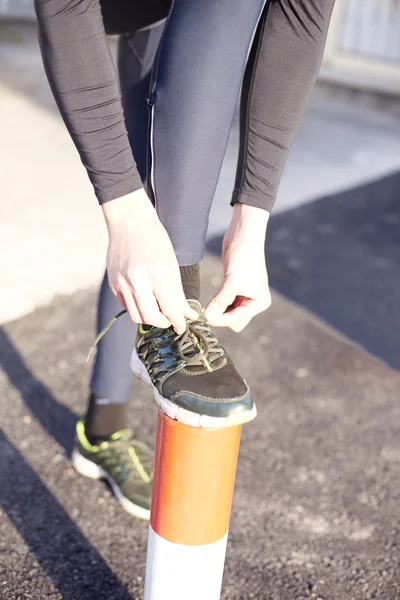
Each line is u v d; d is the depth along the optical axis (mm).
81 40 915
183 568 1067
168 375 1003
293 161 4035
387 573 1485
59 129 4047
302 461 1802
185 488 1019
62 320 2324
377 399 2105
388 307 2641
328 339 2389
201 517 1035
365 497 1701
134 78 1377
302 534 1566
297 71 1054
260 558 1487
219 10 907
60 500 1596
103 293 1491
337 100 5496
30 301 2391
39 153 3658
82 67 920
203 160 971
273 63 1059
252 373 2154
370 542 1565
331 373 2205
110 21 1288
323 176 3867
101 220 3010
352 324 2500
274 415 1972
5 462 1694
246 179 1085
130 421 1889
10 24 6684
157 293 923
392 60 5801
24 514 1546
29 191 3191
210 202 1021
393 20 5699
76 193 3240
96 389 1607
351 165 4109
